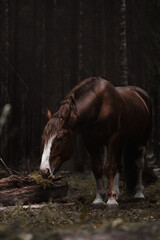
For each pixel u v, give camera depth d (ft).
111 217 19.80
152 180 36.01
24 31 82.74
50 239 6.92
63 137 22.80
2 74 58.23
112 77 68.08
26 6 83.66
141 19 65.16
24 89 66.85
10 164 55.98
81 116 24.04
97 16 75.51
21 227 8.83
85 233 7.11
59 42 89.30
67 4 84.43
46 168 22.02
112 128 25.38
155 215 20.42
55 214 18.13
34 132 81.76
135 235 6.84
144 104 30.58
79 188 34.45
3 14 62.59
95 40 76.64
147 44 65.00
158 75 64.28
